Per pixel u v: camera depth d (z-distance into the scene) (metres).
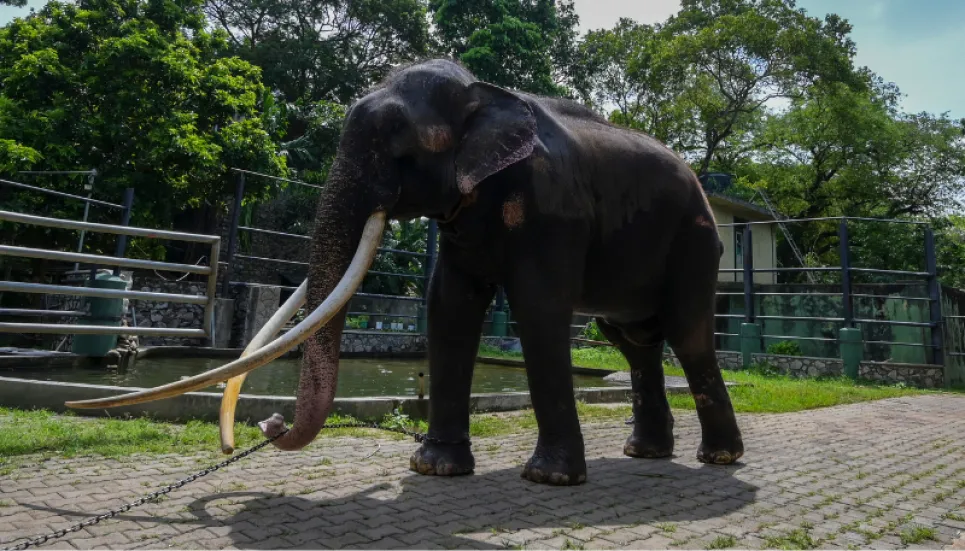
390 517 2.89
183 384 2.59
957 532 3.00
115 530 2.58
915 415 7.48
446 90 3.45
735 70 23.75
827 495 3.59
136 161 14.19
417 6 26.52
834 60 22.30
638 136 4.33
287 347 2.71
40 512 2.76
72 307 10.21
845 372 12.55
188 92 14.57
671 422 4.66
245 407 5.06
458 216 3.57
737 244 23.00
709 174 23.38
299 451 4.19
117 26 14.29
